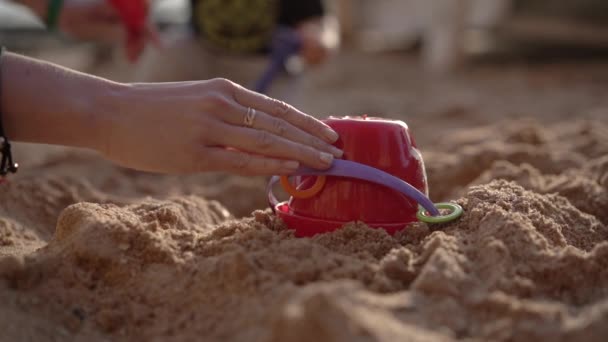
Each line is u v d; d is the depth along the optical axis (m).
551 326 0.98
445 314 1.02
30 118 1.27
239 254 1.13
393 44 8.38
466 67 6.91
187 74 3.28
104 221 1.28
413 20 7.17
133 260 1.24
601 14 6.58
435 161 2.49
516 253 1.18
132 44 2.84
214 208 1.75
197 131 1.26
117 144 1.28
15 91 1.26
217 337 1.03
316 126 1.34
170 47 3.29
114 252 1.23
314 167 1.31
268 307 1.02
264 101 1.32
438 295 1.06
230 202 2.26
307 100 5.04
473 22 6.80
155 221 1.35
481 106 4.60
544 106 4.58
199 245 1.32
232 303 1.09
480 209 1.33
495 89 5.60
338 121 1.40
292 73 3.40
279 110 1.32
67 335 1.10
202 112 1.27
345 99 5.12
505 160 2.33
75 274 1.21
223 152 1.28
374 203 1.35
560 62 7.09
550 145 2.67
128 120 1.27
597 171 1.94
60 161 2.79
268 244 1.27
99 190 2.29
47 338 1.07
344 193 1.35
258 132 1.28
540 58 7.31
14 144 3.21
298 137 1.31
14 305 1.12
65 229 1.34
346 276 1.14
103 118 1.27
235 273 1.12
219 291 1.12
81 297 1.18
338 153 1.34
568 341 0.95
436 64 6.75
